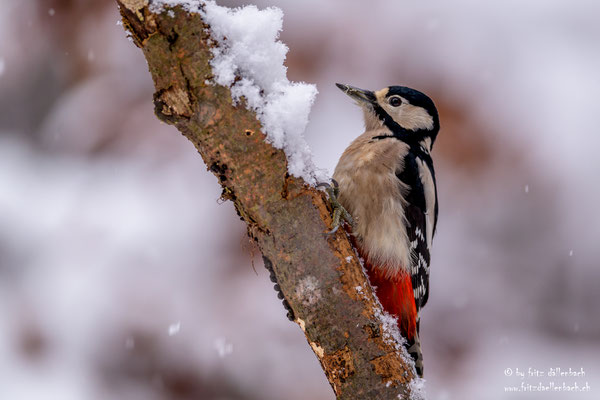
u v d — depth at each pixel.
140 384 9.66
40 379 9.57
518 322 10.99
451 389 10.41
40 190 10.84
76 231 10.41
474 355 10.70
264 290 10.08
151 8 4.30
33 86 11.84
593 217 11.35
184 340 9.82
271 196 4.68
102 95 11.41
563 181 11.48
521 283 11.23
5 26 12.02
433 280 11.20
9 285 9.99
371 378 4.67
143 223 10.23
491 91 11.35
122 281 10.00
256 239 4.85
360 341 4.71
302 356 9.87
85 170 10.96
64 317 9.87
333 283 4.73
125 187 10.54
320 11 11.08
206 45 4.41
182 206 10.45
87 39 11.95
